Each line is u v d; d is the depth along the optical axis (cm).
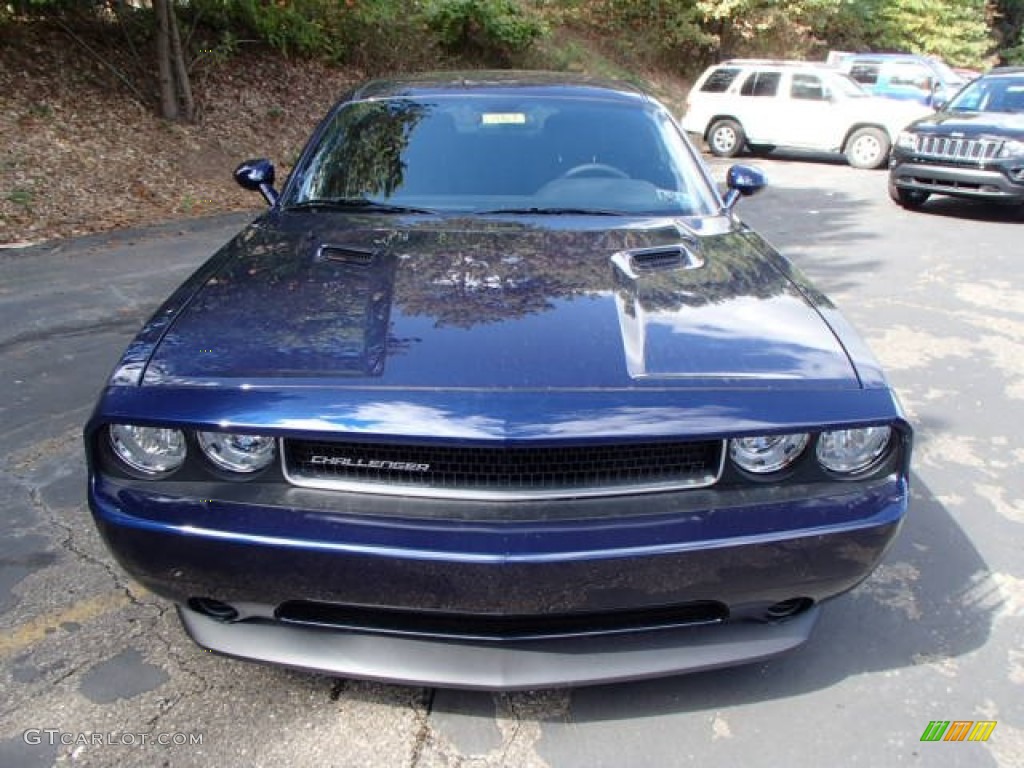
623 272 255
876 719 227
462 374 197
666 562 190
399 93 373
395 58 1389
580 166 334
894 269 742
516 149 339
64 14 1014
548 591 189
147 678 233
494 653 207
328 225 297
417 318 221
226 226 802
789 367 208
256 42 1198
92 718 219
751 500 197
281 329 218
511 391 192
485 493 192
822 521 197
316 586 193
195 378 200
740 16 2062
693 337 217
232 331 218
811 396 199
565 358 204
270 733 216
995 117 1000
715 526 194
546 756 212
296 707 225
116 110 973
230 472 196
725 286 250
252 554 192
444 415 187
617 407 191
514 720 223
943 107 1101
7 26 967
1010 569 298
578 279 247
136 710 222
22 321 523
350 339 212
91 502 202
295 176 340
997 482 363
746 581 197
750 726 223
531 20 1595
